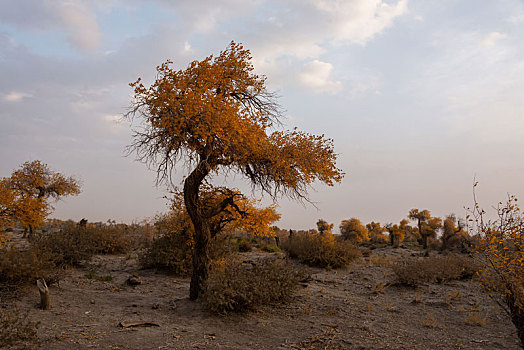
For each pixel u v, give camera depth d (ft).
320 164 29.68
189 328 23.91
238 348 20.90
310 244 58.70
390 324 27.17
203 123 26.22
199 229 30.76
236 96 32.53
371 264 59.00
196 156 28.84
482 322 27.53
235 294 27.25
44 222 54.60
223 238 44.80
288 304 31.40
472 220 22.34
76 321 23.56
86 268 43.42
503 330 26.30
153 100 26.81
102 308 27.40
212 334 22.98
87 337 20.66
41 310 25.20
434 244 116.98
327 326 25.80
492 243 21.40
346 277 47.96
